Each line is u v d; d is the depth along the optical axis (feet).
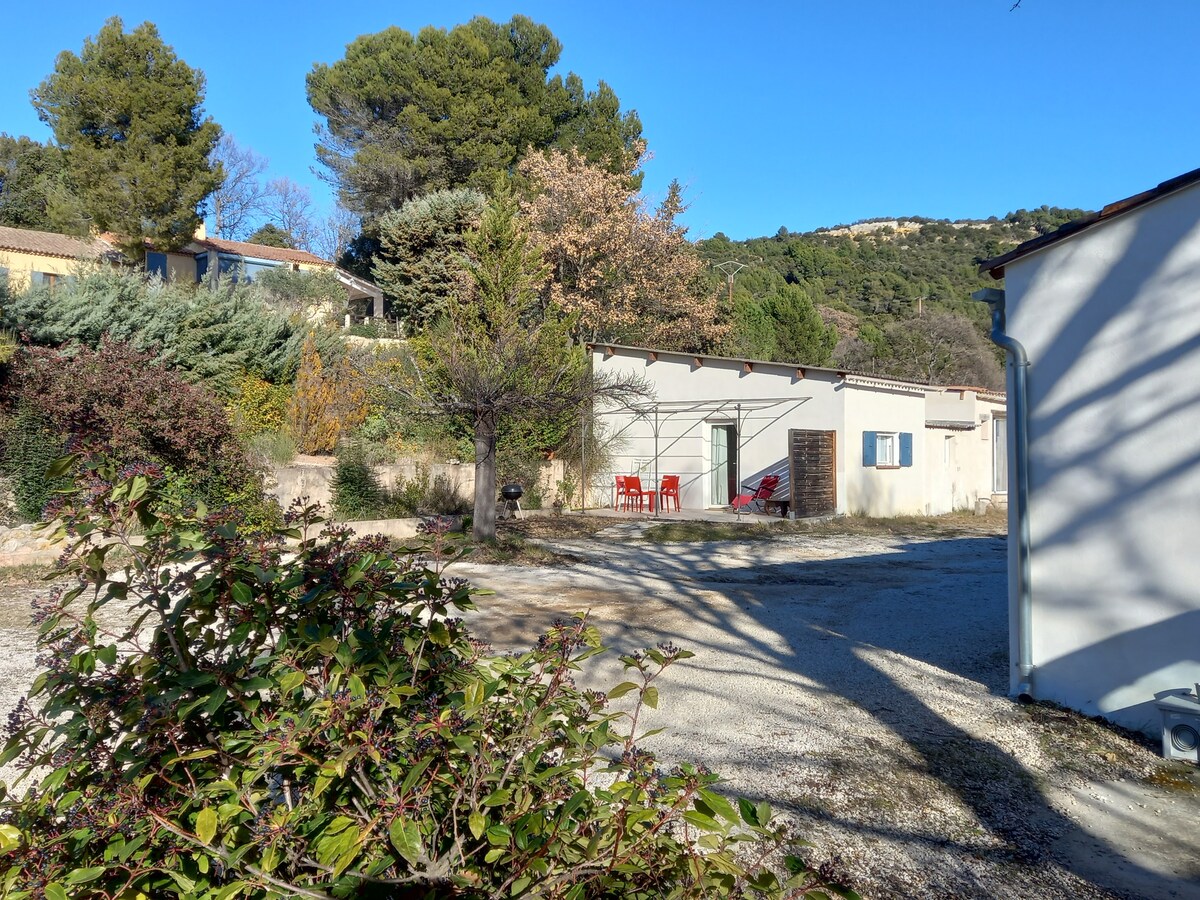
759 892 7.32
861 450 62.18
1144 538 18.10
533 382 45.50
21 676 19.65
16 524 36.04
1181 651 17.58
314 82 115.34
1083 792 15.14
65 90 89.97
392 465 51.96
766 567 40.88
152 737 6.62
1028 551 19.70
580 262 91.40
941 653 24.45
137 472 7.37
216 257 100.32
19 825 6.56
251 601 7.20
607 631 26.11
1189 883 11.99
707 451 66.80
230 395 53.36
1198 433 17.40
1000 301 20.83
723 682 21.15
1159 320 17.93
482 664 8.55
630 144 115.65
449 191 102.58
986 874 12.12
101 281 51.93
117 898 5.85
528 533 51.13
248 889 6.05
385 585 7.76
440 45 110.32
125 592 7.36
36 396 36.19
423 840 6.50
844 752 16.56
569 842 6.28
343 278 104.47
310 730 6.56
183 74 94.07
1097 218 18.47
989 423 79.05
